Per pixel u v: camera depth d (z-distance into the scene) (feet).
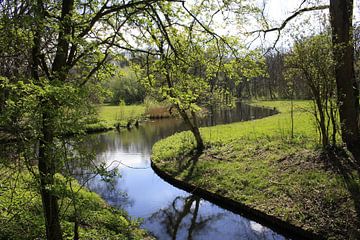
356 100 46.24
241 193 44.50
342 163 42.11
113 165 75.10
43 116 17.99
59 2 24.03
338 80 44.78
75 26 22.21
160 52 27.96
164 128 132.67
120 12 24.91
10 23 17.79
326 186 38.58
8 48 18.85
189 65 27.89
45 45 21.09
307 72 43.50
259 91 278.67
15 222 23.30
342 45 42.83
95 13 25.07
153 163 68.03
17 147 17.47
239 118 141.49
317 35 42.63
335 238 30.53
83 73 25.72
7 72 20.53
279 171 46.78
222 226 40.34
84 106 18.86
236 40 28.22
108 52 25.30
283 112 129.08
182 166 61.16
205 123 131.85
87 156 19.17
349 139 45.09
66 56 22.22
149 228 41.42
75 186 41.98
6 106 17.03
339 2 42.96
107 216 32.65
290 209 37.01
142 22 24.88
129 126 147.74
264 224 38.14
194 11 29.32
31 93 17.63
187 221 43.09
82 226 29.45
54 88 16.87
